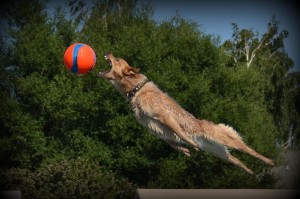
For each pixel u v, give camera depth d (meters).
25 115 19.14
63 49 19.44
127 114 19.27
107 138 19.41
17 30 20.17
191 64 19.83
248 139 19.03
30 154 18.97
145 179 19.62
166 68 19.12
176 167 18.61
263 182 19.72
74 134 18.67
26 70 19.98
